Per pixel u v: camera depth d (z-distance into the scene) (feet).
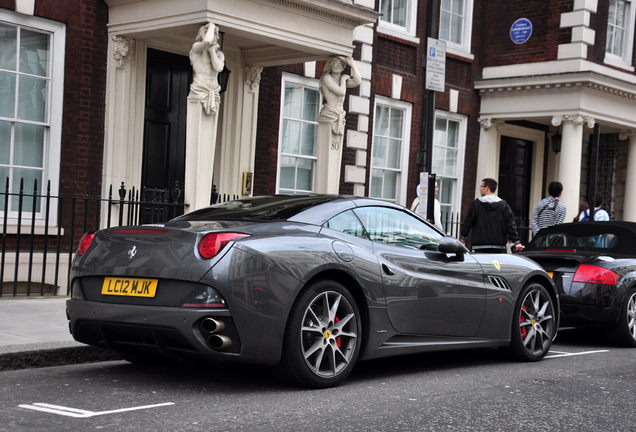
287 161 41.19
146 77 35.29
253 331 14.58
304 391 15.69
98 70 33.30
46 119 32.24
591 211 35.19
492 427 13.23
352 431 12.53
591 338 28.17
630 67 53.36
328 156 36.40
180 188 36.73
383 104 46.39
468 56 51.34
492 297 20.03
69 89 32.50
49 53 32.22
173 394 14.99
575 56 48.06
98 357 18.72
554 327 22.12
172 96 36.37
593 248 27.35
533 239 29.45
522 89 50.01
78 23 32.60
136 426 12.30
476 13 52.13
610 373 19.51
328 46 34.55
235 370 17.95
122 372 17.25
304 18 33.24
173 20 30.68
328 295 15.99
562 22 48.91
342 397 15.24
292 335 15.17
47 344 17.94
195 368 18.10
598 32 49.62
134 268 14.98
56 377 16.35
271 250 15.02
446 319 18.72
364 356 16.79
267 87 39.47
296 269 15.23
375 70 45.34
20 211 26.40
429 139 36.14
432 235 19.65
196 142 30.22
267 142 39.60
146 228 15.51
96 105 33.30
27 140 31.86
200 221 16.46
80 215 33.04
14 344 17.51
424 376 18.35
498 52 52.24
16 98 31.37
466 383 17.48
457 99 50.70
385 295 17.10
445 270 18.89
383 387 16.61
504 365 20.57
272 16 31.86
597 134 35.14
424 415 13.91
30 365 17.30
